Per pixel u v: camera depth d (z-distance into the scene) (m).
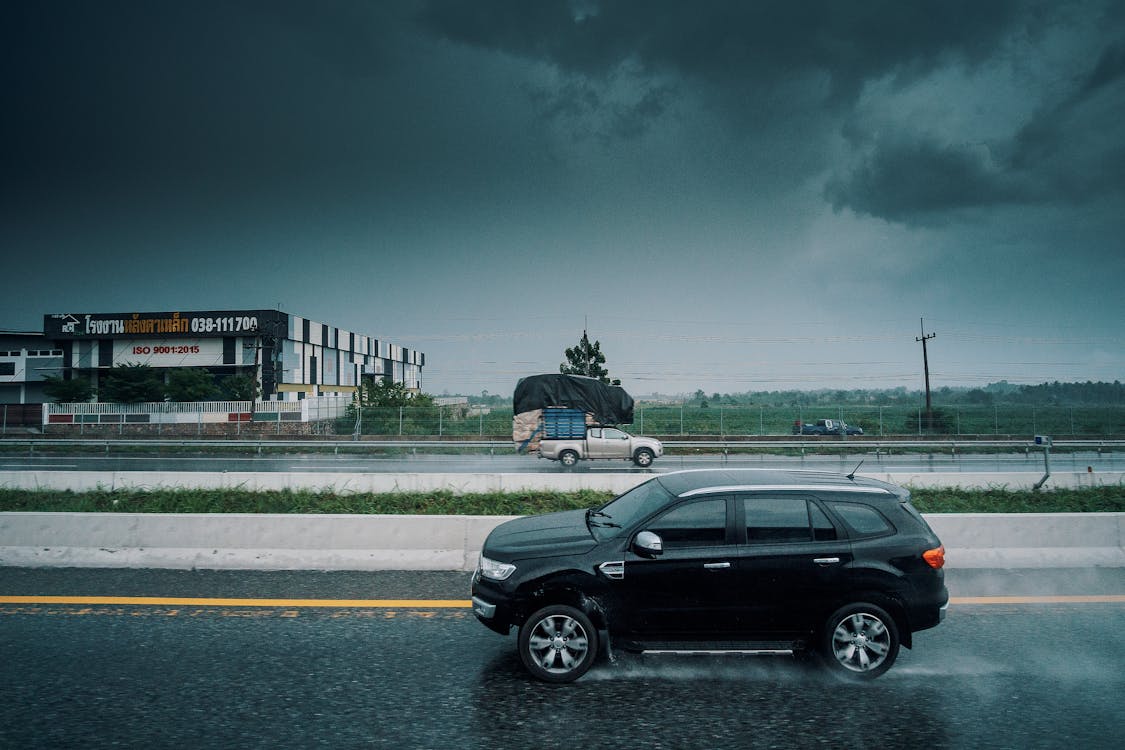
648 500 5.92
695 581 5.22
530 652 5.12
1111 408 48.19
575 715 4.52
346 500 12.31
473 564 8.34
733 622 5.24
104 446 31.14
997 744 4.13
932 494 13.20
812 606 5.22
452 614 6.63
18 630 6.05
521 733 4.23
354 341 60.72
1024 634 6.18
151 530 8.48
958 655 5.68
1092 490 13.48
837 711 4.62
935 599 5.23
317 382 52.84
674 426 40.31
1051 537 8.60
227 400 43.19
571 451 25.64
